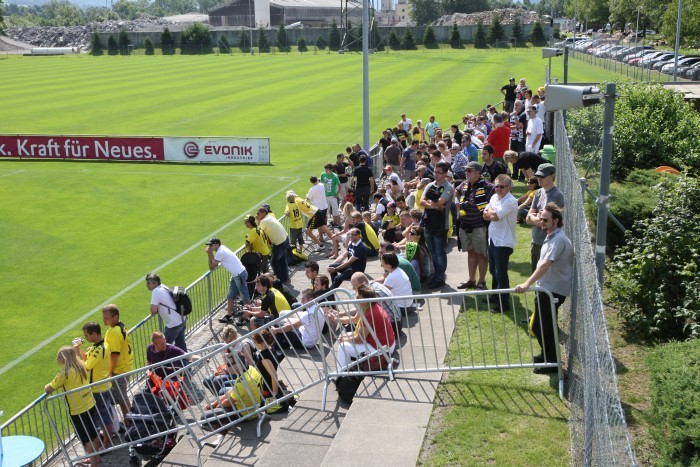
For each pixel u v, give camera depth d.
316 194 18.25
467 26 105.50
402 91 52.53
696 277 9.11
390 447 7.64
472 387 8.90
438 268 12.88
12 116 45.31
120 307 15.73
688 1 55.06
